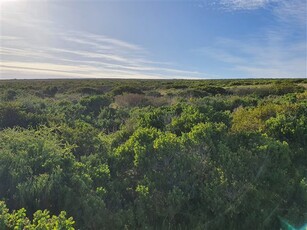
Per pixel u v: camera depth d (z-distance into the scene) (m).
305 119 7.57
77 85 42.22
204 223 4.22
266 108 8.65
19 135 6.10
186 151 5.28
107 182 4.86
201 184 4.66
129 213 4.12
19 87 35.78
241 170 4.88
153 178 4.75
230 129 6.95
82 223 4.06
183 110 9.29
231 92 27.75
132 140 5.82
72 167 4.95
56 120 9.33
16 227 3.12
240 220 4.41
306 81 48.88
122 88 25.08
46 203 4.28
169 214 4.25
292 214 4.48
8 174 4.56
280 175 5.05
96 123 10.52
